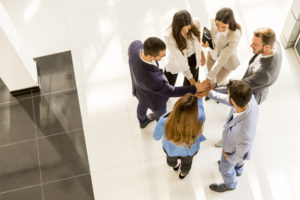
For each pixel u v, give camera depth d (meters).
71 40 4.49
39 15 4.70
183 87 2.93
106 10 4.67
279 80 4.02
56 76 4.25
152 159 3.68
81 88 4.14
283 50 4.21
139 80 2.79
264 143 3.67
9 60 3.58
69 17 4.66
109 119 3.94
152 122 3.88
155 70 2.73
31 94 4.13
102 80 4.18
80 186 3.59
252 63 2.86
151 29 4.48
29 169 3.71
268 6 4.50
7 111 4.04
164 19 4.53
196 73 3.58
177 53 3.08
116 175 3.62
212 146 3.69
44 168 3.71
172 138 2.53
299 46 4.04
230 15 2.85
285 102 3.88
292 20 3.86
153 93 2.98
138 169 3.64
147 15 4.58
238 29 3.02
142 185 3.55
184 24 2.82
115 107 4.01
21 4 4.79
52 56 4.39
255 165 3.56
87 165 3.70
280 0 4.53
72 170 3.68
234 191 3.46
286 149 3.62
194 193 3.48
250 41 4.28
